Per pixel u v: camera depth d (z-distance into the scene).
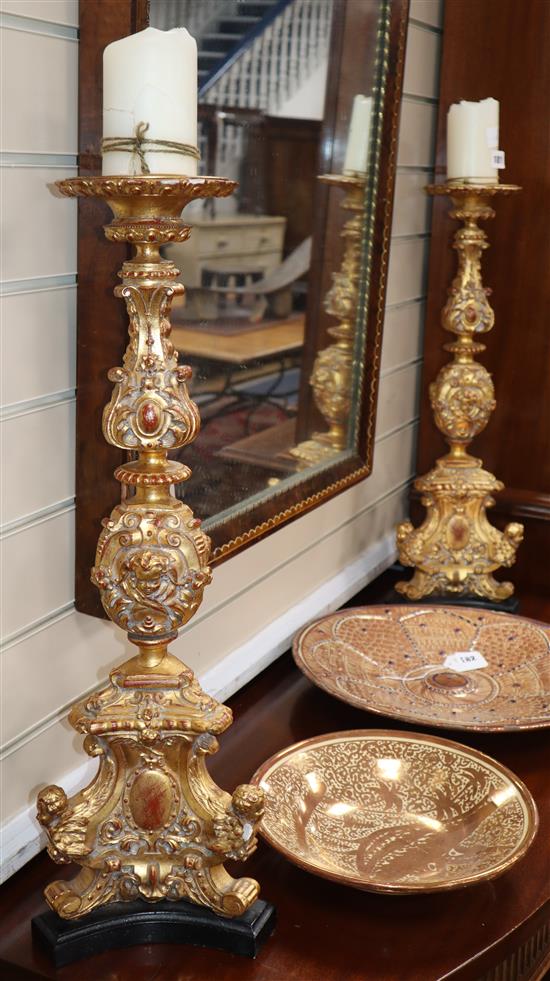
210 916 0.77
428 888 0.76
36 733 0.88
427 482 1.32
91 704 0.74
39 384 0.83
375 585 1.47
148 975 0.75
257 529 1.09
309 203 1.24
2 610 0.82
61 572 0.88
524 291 1.44
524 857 0.89
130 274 0.68
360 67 1.22
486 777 0.92
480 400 1.31
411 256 1.47
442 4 1.42
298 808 0.90
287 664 1.22
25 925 0.80
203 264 1.17
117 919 0.77
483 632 1.22
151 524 0.71
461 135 1.23
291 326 1.21
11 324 0.79
